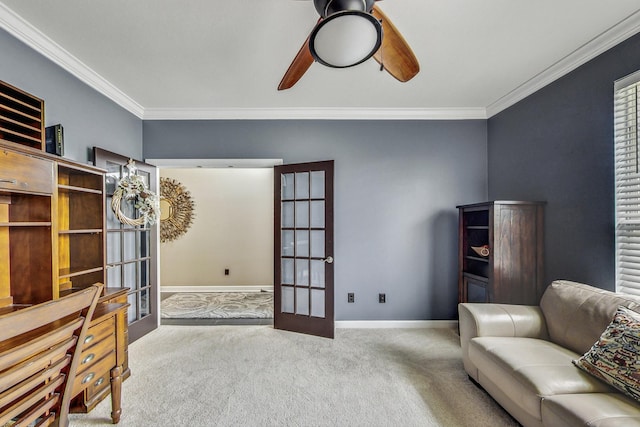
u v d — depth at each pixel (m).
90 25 1.91
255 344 2.91
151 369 2.41
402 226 3.45
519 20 1.89
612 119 2.06
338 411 1.87
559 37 2.08
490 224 2.65
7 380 0.76
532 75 2.63
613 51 2.05
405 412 1.86
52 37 2.03
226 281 5.38
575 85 2.35
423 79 2.70
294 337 3.10
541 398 1.41
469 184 3.47
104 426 1.73
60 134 2.05
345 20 1.15
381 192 3.45
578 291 1.96
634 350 1.37
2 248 1.65
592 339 1.70
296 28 1.96
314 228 3.27
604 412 1.24
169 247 5.36
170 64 2.41
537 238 2.65
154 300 3.32
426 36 2.06
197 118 3.42
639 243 1.91
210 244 5.39
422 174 3.46
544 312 2.11
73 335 1.00
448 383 2.18
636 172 1.92
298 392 2.08
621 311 1.57
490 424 1.75
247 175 5.43
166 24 1.91
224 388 2.13
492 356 1.82
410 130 3.47
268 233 5.41
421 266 3.44
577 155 2.33
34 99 1.89
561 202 2.48
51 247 1.66
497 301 2.61
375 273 3.44
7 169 1.41
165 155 3.42
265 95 3.02
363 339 3.04
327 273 3.14
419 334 3.18
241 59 2.34
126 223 2.74
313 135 3.45
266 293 5.17
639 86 1.90
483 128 3.48
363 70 2.50
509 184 3.11
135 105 3.21
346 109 3.40
